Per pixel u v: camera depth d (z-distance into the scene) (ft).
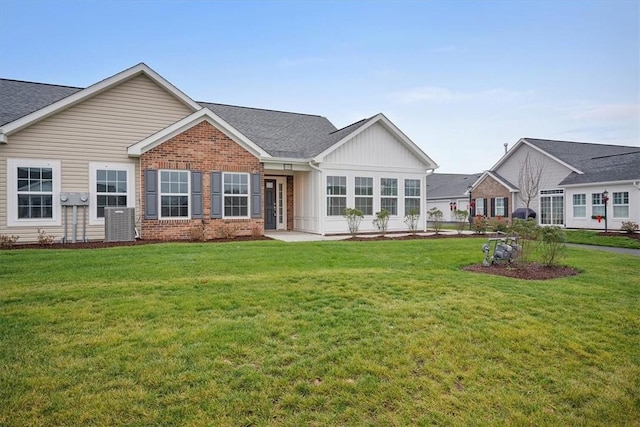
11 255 27.84
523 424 9.16
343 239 43.39
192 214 42.39
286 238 44.01
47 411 8.79
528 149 88.74
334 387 10.23
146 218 40.42
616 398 10.42
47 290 18.15
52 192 38.70
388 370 11.19
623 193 66.85
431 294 18.76
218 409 9.07
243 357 11.65
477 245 39.19
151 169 40.65
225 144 44.21
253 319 14.74
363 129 52.39
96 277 21.01
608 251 42.24
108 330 13.39
